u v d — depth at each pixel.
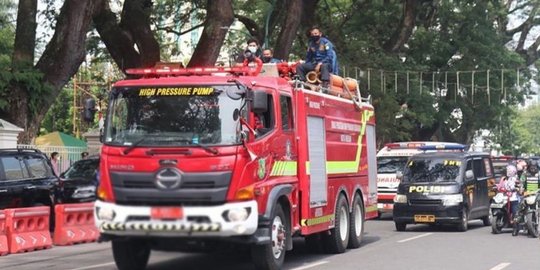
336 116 14.38
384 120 36.00
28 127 22.62
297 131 12.42
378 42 40.53
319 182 13.17
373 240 17.36
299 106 12.47
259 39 32.78
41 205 17.20
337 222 14.20
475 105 44.19
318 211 13.06
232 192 10.20
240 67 11.61
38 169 17.44
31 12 23.50
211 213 10.08
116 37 27.08
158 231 10.21
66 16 22.66
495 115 44.97
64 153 25.45
